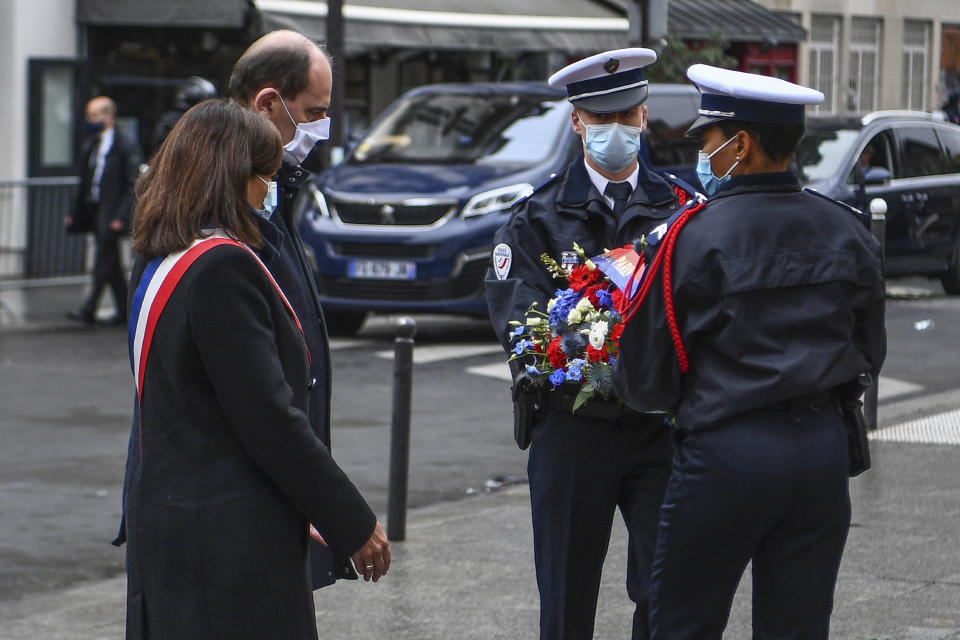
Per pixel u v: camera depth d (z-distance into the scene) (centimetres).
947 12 8269
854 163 3531
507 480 1914
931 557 1438
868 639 1198
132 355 771
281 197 942
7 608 1408
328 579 936
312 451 755
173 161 774
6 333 3192
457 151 3158
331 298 2989
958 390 2466
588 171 1070
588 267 1013
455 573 1445
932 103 8294
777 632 859
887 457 1888
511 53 5106
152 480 757
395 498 1570
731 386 826
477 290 2938
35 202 3841
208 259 745
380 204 2950
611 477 1023
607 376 984
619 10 5184
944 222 3756
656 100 3272
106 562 1577
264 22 4125
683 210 861
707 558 841
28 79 4178
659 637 870
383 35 4378
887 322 3288
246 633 748
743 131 858
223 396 741
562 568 1034
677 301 841
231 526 746
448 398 2456
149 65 4672
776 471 820
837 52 7588
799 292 830
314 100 930
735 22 6122
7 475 1928
